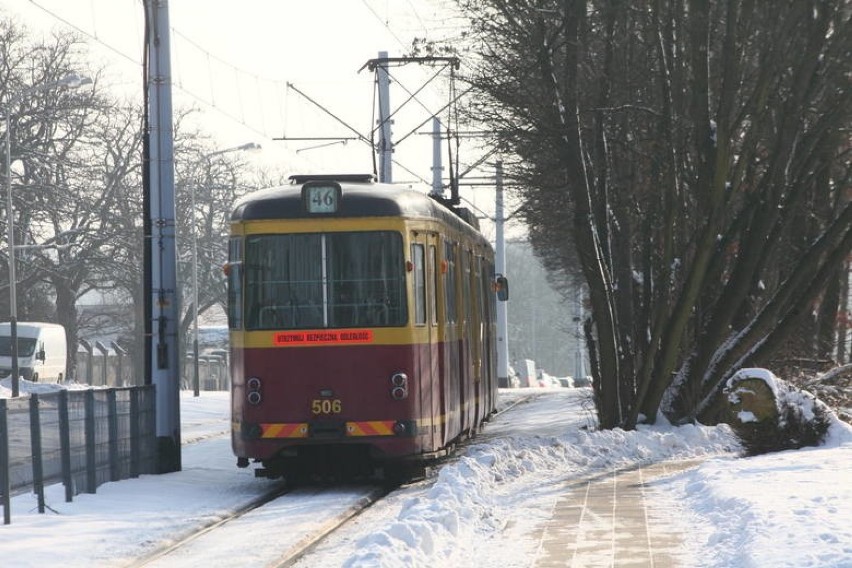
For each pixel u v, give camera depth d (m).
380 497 33.94
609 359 47.16
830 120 48.06
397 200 35.34
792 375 55.75
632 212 57.44
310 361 34.75
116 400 36.12
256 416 34.84
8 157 96.62
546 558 21.45
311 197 35.00
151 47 40.41
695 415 48.38
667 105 47.16
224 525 28.02
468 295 44.84
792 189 49.44
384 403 34.72
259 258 35.06
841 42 46.59
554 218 72.62
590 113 50.19
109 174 139.00
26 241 136.00
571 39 45.25
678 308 46.41
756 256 48.12
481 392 48.75
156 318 40.34
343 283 34.88
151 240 40.44
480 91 47.97
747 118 51.69
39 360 118.31
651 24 47.78
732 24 44.75
